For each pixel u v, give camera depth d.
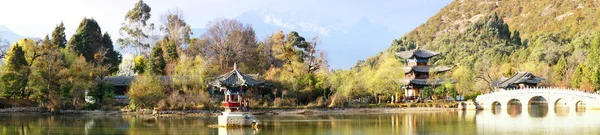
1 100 109.81
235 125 72.75
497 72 173.25
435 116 97.69
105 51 139.62
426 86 137.25
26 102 112.56
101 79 116.69
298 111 109.31
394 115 101.69
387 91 127.12
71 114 103.44
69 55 129.12
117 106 109.06
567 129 71.00
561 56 175.50
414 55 140.38
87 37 143.00
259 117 96.62
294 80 119.44
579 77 142.00
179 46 159.50
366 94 127.94
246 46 148.25
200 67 117.44
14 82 110.50
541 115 97.69
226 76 73.88
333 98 117.00
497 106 135.00
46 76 111.12
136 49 166.00
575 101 113.19
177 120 88.38
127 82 121.00
